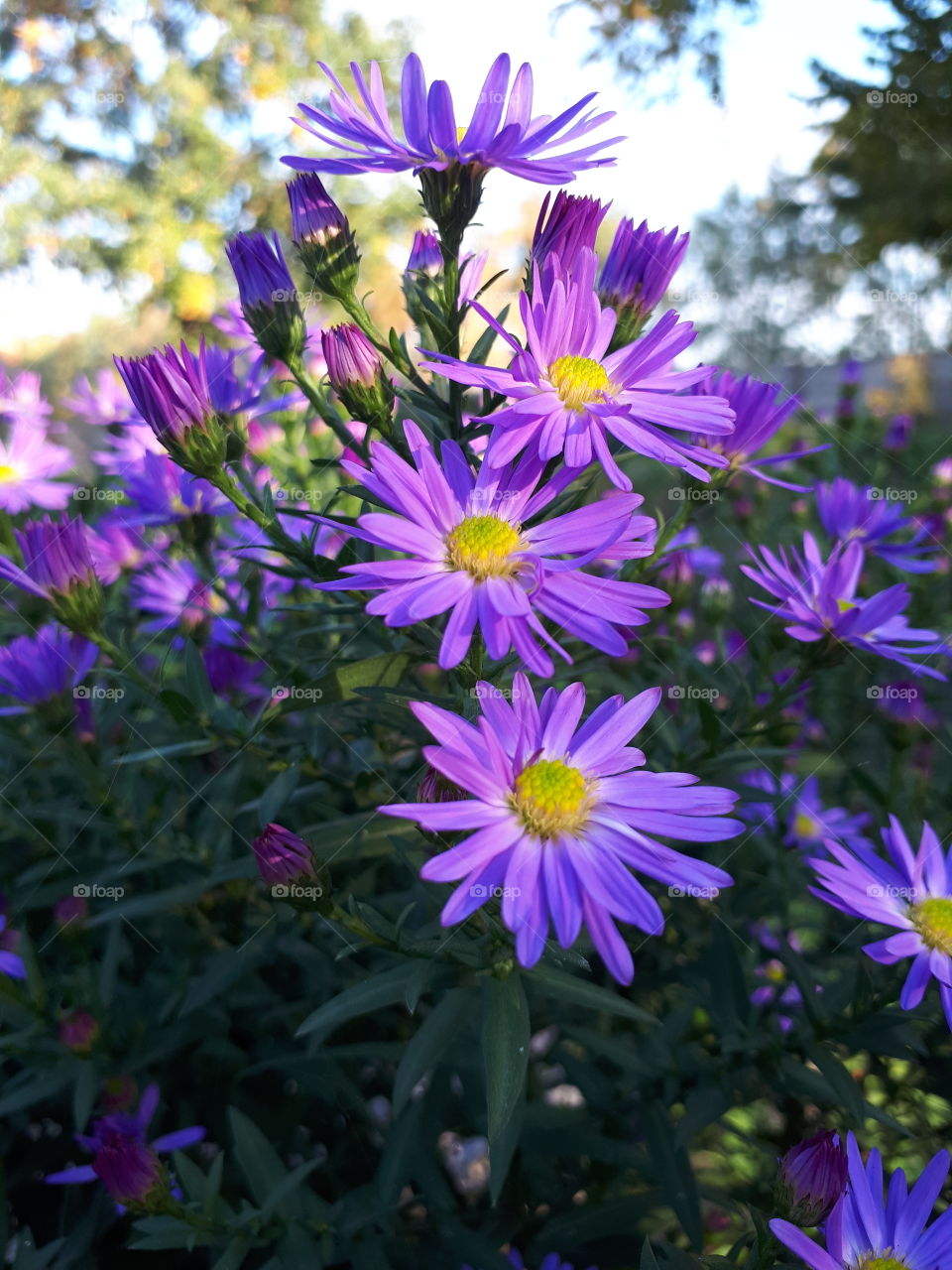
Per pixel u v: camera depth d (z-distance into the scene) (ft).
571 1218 0.58
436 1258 0.55
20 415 0.75
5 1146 0.64
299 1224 0.51
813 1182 0.36
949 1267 0.36
